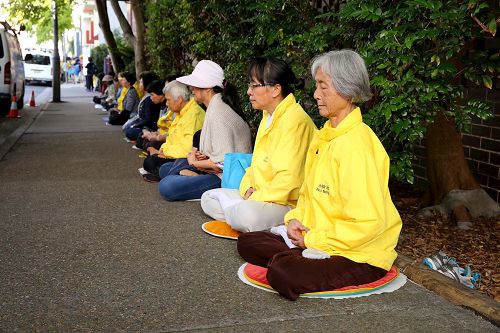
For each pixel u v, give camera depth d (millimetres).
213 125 5535
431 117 4109
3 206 5766
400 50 3826
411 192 6430
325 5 6008
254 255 3943
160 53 12500
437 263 3998
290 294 3393
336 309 3348
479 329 3133
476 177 5738
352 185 3258
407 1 3727
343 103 3389
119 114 13797
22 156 9086
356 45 4723
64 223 5148
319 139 3535
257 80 4352
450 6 3809
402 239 4863
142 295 3561
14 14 22531
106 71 25938
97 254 4312
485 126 5598
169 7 11031
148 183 6914
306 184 3627
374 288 3500
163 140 8266
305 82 6340
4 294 3568
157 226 5051
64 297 3529
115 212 5531
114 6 17328
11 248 4441
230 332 3078
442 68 3852
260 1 5992
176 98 6840
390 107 3902
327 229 3451
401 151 4359
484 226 5113
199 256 4270
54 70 22531
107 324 3172
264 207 4359
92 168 7977
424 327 3145
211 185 5871
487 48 5215
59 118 15852
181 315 3281
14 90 15984
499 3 4035
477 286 3992
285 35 5715
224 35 7559
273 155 4324
